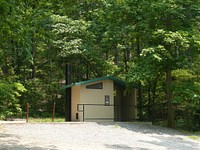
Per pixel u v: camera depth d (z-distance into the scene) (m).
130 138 13.45
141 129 16.33
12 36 8.41
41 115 26.20
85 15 25.77
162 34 16.69
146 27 17.91
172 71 19.45
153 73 16.95
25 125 14.94
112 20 20.55
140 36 19.38
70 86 19.62
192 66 18.92
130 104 20.89
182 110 21.25
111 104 19.62
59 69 29.33
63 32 23.38
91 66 26.00
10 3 7.82
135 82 18.20
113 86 19.89
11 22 8.15
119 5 19.06
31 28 8.95
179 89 17.11
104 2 20.86
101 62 25.48
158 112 22.98
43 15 9.46
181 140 14.16
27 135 12.38
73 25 24.00
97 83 19.34
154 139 13.78
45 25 21.22
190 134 16.45
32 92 27.83
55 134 13.09
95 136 13.20
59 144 10.79
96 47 24.27
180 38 16.14
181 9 17.28
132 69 17.64
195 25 18.91
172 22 18.17
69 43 23.55
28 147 9.84
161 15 18.05
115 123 17.47
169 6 17.00
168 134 15.65
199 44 16.52
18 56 26.08
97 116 19.08
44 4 8.80
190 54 17.92
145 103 24.55
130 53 26.75
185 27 18.08
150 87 23.17
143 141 12.98
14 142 10.63
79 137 12.71
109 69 25.70
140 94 22.62
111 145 11.37
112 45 23.72
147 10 18.03
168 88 18.19
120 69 24.59
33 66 29.02
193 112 20.09
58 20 23.52
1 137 11.49
